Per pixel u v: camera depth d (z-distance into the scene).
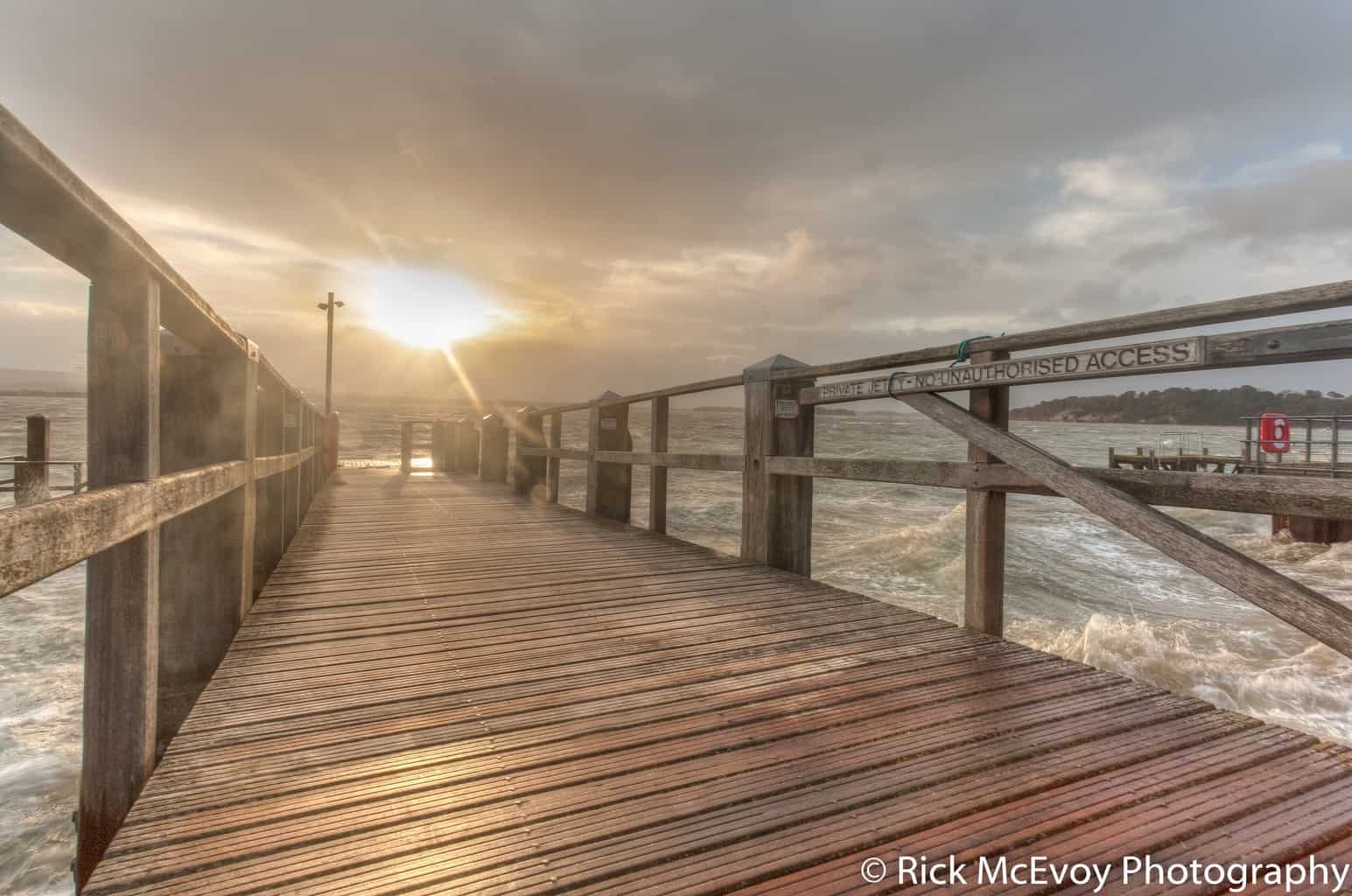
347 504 7.66
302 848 1.33
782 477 4.28
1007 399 2.82
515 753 1.75
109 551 1.51
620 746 1.79
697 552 4.76
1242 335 1.80
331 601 3.33
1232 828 1.42
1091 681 2.29
